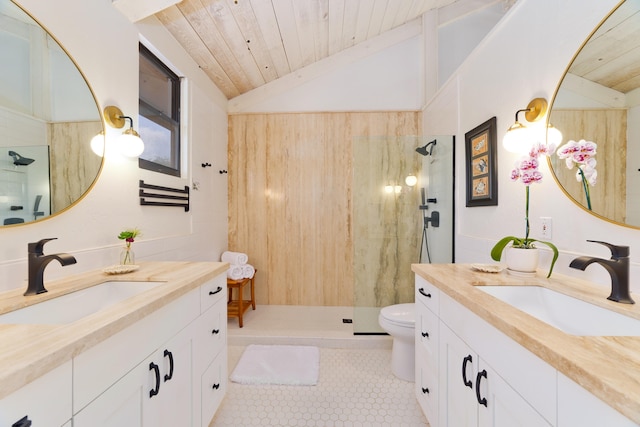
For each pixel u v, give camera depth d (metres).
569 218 1.13
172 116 2.09
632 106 0.88
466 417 0.94
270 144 2.94
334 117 2.92
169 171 1.98
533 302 1.08
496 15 2.11
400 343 1.81
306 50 2.62
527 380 0.65
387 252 2.58
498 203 1.60
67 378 0.57
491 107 1.66
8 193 0.93
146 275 1.17
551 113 1.19
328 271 2.92
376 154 2.58
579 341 0.59
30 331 0.61
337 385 1.73
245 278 2.59
